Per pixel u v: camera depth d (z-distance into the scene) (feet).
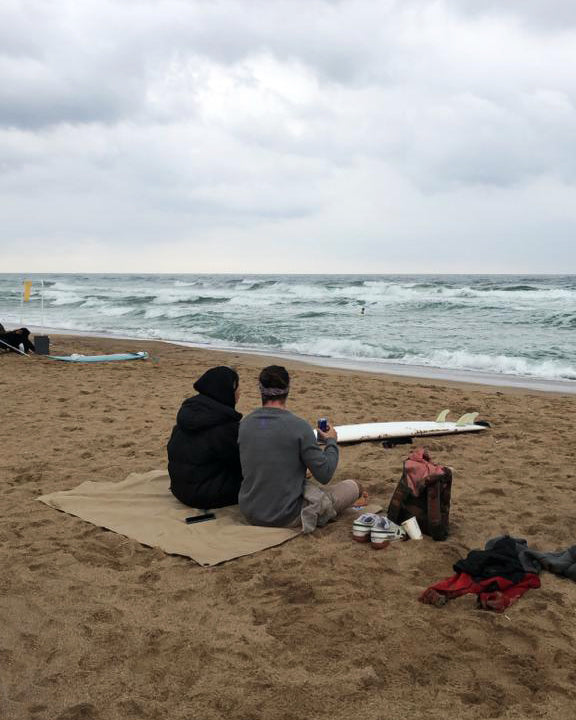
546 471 19.58
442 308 102.63
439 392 34.63
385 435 23.11
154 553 13.37
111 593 11.65
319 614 10.91
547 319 83.87
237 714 8.28
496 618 10.82
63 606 11.11
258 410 14.62
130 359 45.47
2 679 9.02
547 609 11.14
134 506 15.85
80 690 8.82
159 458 20.30
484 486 18.04
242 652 9.70
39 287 201.98
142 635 10.22
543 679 9.09
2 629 10.32
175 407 28.14
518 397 33.81
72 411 27.04
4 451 20.95
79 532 14.42
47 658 9.56
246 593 11.70
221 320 88.02
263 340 66.44
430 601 11.32
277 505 14.52
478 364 50.16
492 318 86.33
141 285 214.07
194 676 9.12
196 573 12.50
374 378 40.09
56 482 18.01
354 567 12.80
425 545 13.89
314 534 14.44
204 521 14.85
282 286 150.82
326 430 15.17
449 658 9.61
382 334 70.23
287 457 14.33
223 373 15.69
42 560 12.96
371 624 10.57
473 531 14.80
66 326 83.87
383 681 9.02
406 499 14.55
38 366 40.06
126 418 25.89
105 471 18.93
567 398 34.88
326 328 76.33
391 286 142.00
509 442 23.31
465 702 8.56
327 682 8.96
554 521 15.38
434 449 22.27
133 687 8.89
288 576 12.35
